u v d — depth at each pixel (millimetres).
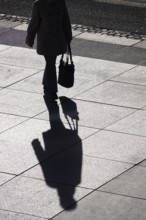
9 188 10109
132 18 18875
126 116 12586
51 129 12031
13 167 10734
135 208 9625
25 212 9477
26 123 12234
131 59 15484
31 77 14258
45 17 13008
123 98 13352
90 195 9953
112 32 17484
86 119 12430
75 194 9969
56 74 13766
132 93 13594
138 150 11344
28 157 11055
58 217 9367
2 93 13445
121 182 10328
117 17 18906
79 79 14188
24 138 11688
